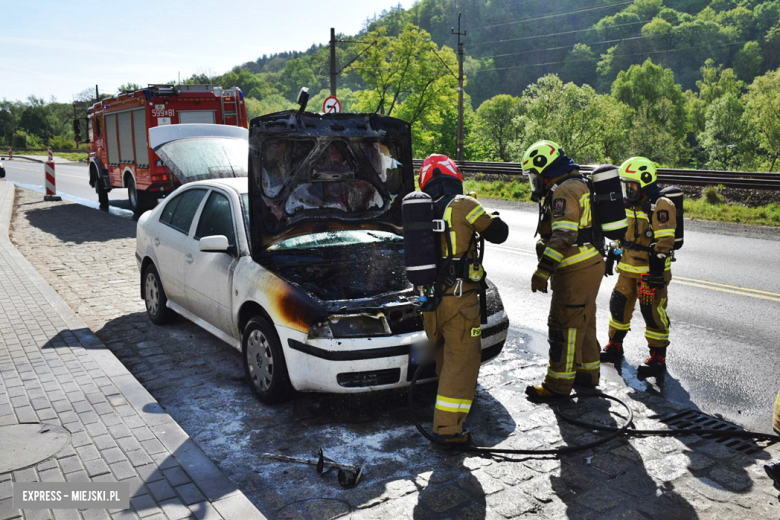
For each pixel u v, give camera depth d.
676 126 100.44
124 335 6.14
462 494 3.36
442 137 64.62
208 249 4.92
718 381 5.07
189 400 4.63
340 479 3.43
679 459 3.78
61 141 85.75
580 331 4.52
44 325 6.02
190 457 3.50
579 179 4.42
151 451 3.57
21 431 3.81
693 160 103.56
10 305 6.75
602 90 176.25
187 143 8.21
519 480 3.51
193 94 14.68
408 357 4.13
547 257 4.23
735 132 83.44
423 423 4.26
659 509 3.23
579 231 4.41
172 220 6.13
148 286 6.54
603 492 3.39
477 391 4.83
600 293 7.96
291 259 4.92
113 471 3.34
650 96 109.12
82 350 5.30
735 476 3.58
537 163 4.51
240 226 5.06
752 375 5.18
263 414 4.40
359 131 5.21
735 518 3.15
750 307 7.11
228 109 15.12
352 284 4.54
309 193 5.20
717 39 171.50
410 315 4.21
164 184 14.49
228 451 3.87
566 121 66.56
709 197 15.98
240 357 5.54
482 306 3.84
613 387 4.96
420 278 3.61
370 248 5.30
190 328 6.36
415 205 3.62
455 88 49.19
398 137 5.45
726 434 4.09
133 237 12.08
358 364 4.04
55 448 3.59
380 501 3.29
